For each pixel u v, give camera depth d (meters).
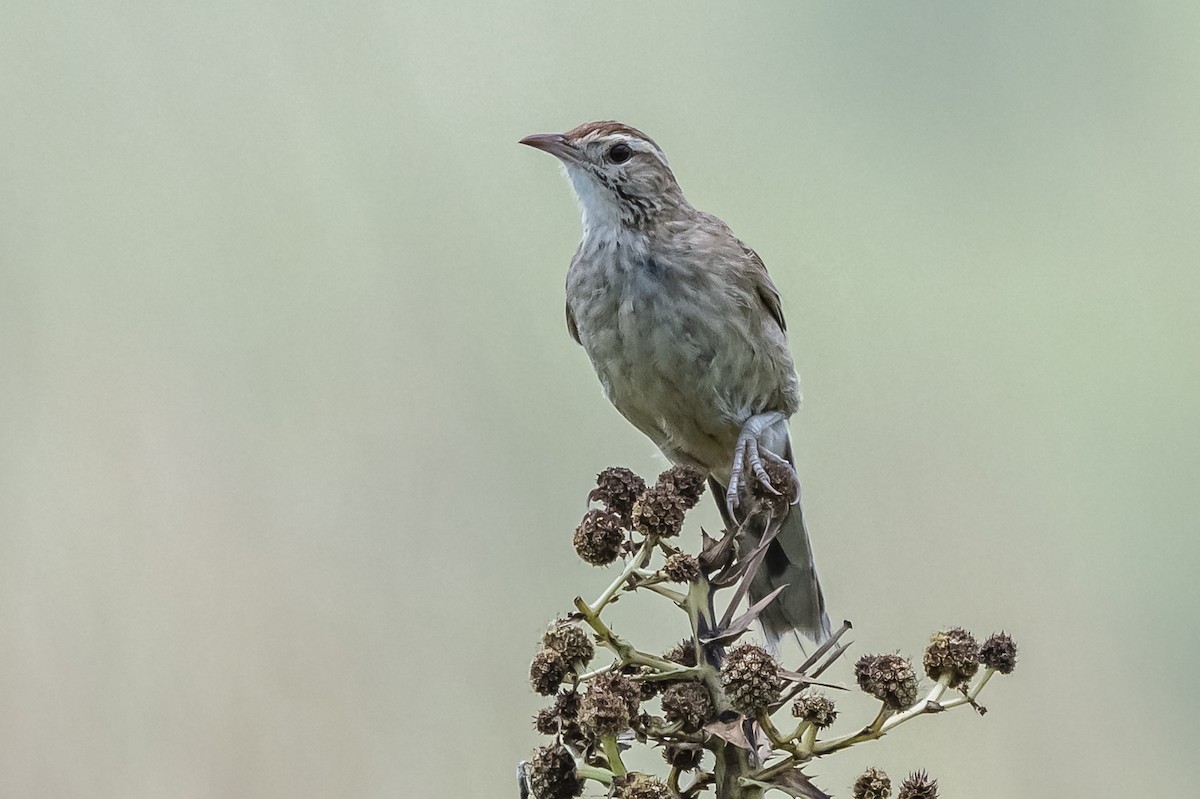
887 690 5.16
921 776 5.33
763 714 5.13
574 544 5.92
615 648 5.38
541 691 5.35
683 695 5.16
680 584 6.30
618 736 5.27
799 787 5.07
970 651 5.33
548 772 5.32
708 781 5.29
